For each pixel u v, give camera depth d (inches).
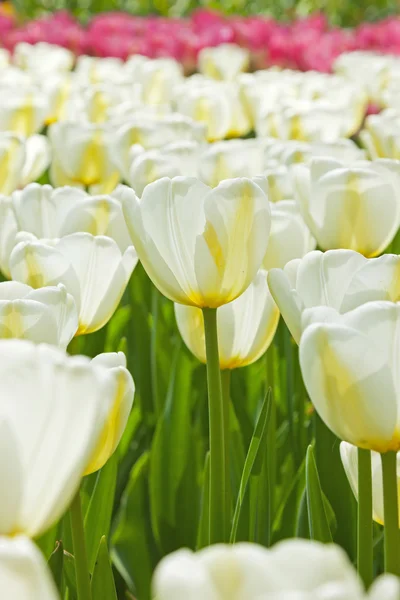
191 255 49.0
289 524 54.5
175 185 48.7
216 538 49.5
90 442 42.5
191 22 209.0
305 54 175.3
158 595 35.8
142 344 64.6
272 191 60.7
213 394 49.5
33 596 37.1
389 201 55.1
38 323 47.3
